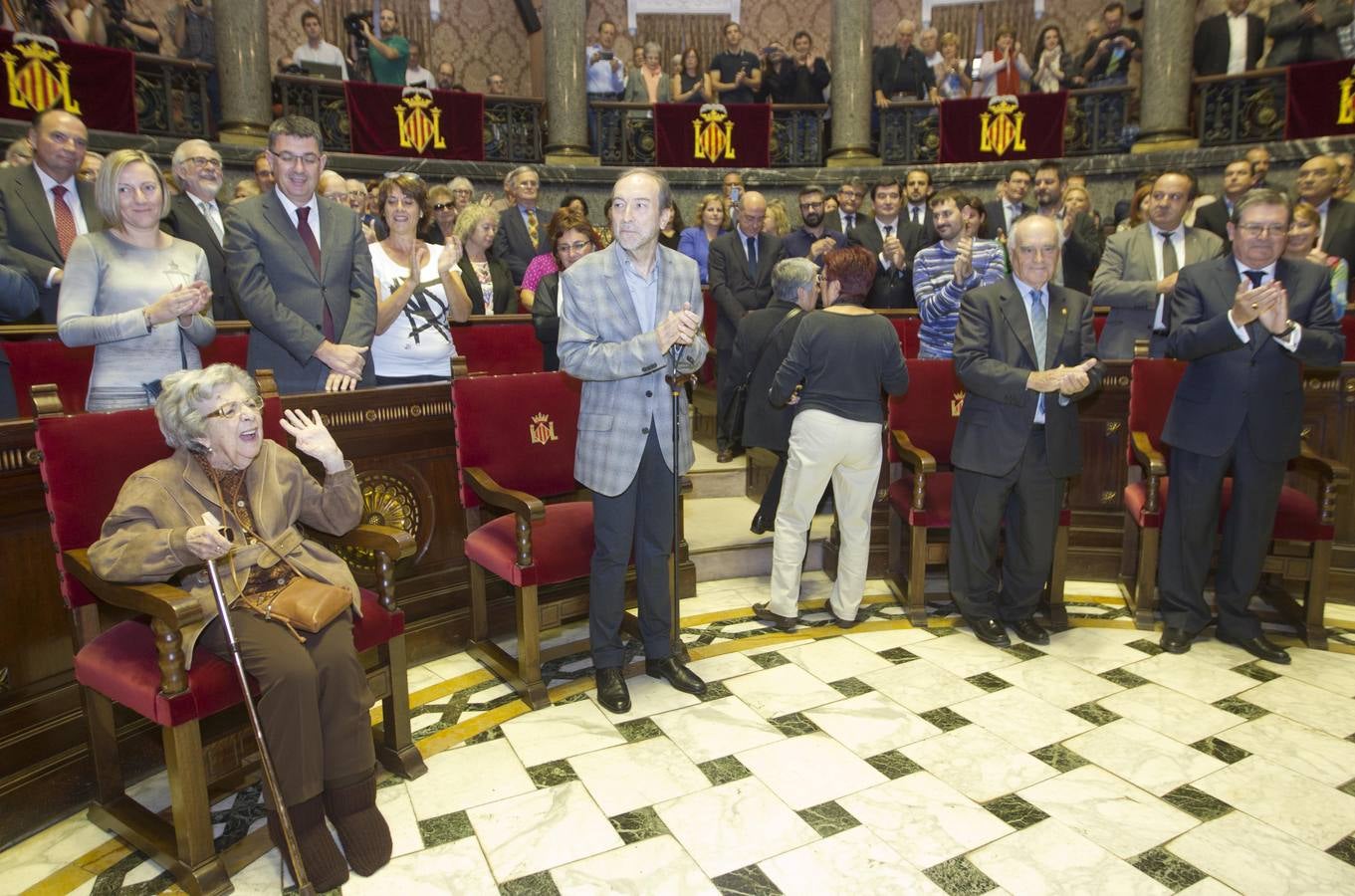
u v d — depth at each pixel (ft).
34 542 8.64
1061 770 9.43
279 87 31.40
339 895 7.59
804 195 20.49
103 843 8.43
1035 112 34.42
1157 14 32.37
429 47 41.11
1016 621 13.16
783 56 37.55
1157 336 15.31
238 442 7.93
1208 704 10.91
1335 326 11.82
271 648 7.66
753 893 7.54
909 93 37.37
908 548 14.93
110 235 10.00
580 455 10.82
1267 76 31.50
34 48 25.85
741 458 19.42
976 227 16.11
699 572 15.69
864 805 8.80
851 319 12.41
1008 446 12.33
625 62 43.34
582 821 8.59
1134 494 13.85
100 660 8.01
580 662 12.44
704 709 10.89
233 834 8.57
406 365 13.08
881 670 11.98
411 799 9.02
